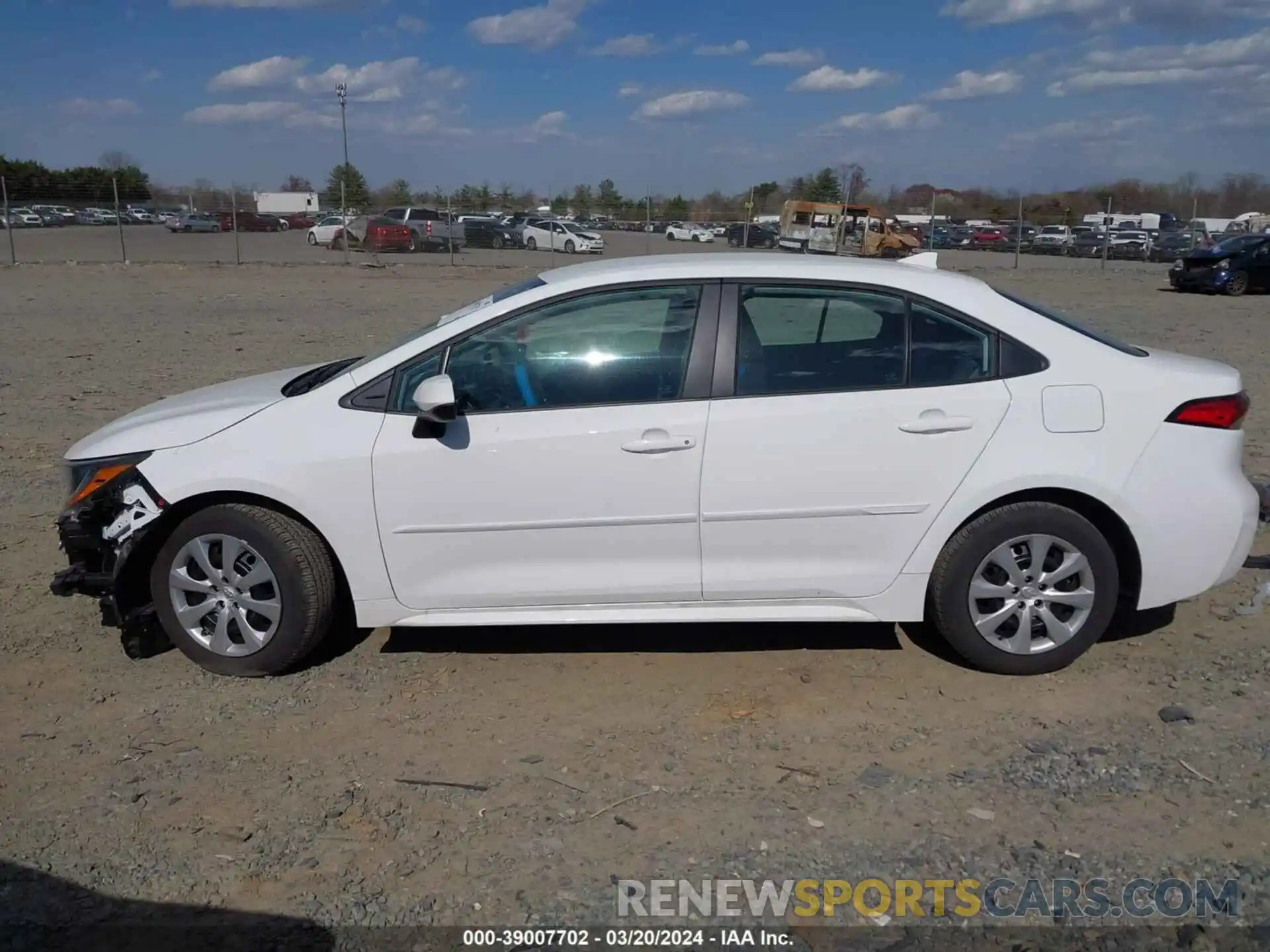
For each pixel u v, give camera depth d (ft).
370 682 15.20
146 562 15.74
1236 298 81.66
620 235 161.17
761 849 11.27
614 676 15.34
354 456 14.44
